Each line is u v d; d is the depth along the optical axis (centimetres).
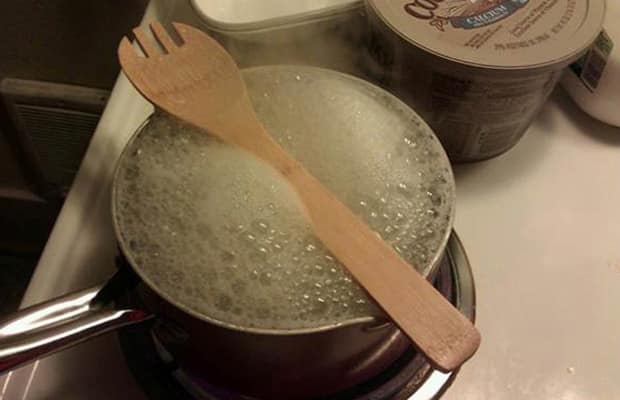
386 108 41
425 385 42
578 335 45
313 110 41
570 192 51
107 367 43
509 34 44
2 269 112
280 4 52
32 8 73
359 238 35
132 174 37
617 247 49
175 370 42
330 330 32
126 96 54
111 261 46
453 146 50
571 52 43
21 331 32
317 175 38
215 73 41
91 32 75
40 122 89
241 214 36
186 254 34
